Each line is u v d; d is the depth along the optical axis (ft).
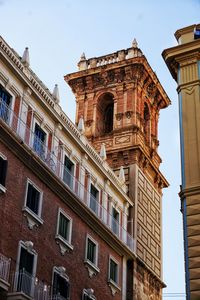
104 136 172.55
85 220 126.93
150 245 160.04
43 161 112.37
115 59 188.85
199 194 79.46
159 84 192.13
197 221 77.41
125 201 153.17
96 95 184.65
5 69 109.29
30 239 104.58
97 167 140.05
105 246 134.82
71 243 118.83
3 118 104.83
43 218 110.22
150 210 166.91
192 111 87.97
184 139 86.02
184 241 77.46
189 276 73.77
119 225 142.92
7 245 97.50
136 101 175.83
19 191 104.32
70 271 116.06
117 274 137.69
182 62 93.86
